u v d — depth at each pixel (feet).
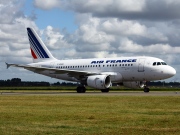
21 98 113.39
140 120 54.39
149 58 168.04
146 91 177.78
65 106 80.07
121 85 184.65
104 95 132.26
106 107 77.00
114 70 173.17
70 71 170.30
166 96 120.47
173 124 50.16
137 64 167.43
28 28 205.36
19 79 371.35
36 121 53.52
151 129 45.83
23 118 57.06
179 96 120.37
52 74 196.13
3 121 53.47
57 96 124.98
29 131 44.19
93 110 69.77
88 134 42.24
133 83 180.34
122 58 173.99
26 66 171.53
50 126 48.34
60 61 196.03
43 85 376.27
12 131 44.19
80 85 178.19
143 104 85.05
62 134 42.14
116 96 122.21
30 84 374.84
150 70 164.86
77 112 65.92
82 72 170.81
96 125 49.32
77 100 101.45
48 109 72.33
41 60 203.10
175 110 69.82
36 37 203.92
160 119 55.42
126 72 169.78
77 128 46.57
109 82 171.42
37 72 196.85
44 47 202.28
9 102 93.81
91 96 123.24
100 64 178.60
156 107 76.79
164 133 42.91
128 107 76.95
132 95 130.82
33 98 112.98
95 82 165.58
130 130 45.01
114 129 45.75
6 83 367.66
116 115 60.90
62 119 55.83
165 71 163.32
